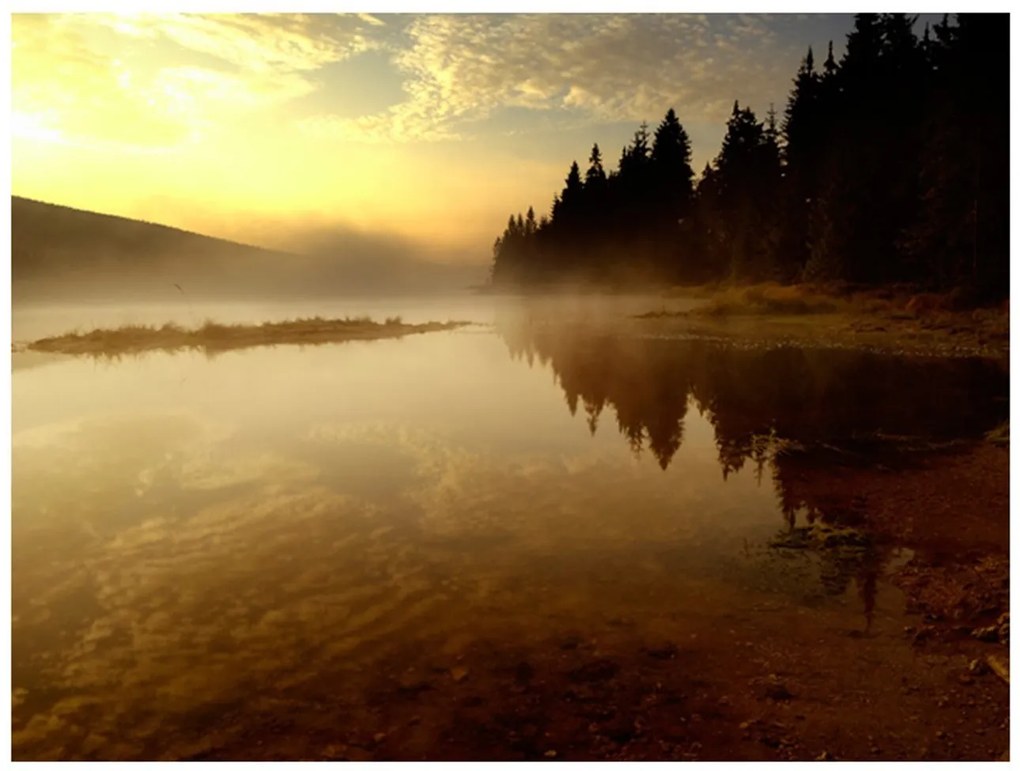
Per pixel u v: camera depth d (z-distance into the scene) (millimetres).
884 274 27766
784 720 3141
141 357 17984
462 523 5707
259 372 14953
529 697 3305
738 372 14695
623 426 9531
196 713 3176
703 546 5238
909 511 6008
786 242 35031
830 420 9812
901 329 20828
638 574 4727
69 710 3193
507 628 3973
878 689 3389
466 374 14703
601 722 3121
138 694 3322
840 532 5383
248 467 7359
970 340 18141
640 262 51250
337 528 5566
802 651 3750
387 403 11195
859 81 32531
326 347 20859
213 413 10289
